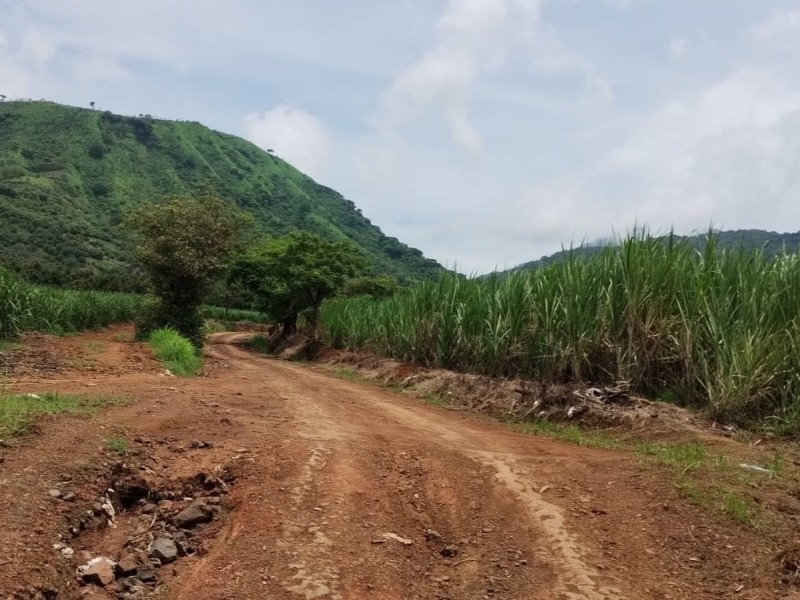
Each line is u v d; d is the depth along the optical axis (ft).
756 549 13.94
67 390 28.63
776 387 25.05
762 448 22.36
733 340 25.95
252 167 407.23
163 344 51.44
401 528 15.81
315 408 33.22
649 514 16.16
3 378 32.81
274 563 13.20
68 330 76.59
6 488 14.84
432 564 14.20
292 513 15.84
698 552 14.12
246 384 42.37
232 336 146.61
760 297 26.50
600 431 28.37
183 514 16.08
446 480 19.35
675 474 18.78
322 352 82.48
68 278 146.82
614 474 19.58
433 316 49.37
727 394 25.45
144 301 69.97
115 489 17.11
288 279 102.27
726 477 18.28
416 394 44.52
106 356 46.11
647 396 30.22
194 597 11.96
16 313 52.85
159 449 20.27
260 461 19.85
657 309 29.99
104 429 20.68
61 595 12.10
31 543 13.06
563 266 36.24
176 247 63.21
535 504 16.96
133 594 12.52
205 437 22.52
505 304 39.81
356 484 18.33
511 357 38.42
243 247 70.85
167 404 27.04
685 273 29.99
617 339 31.42
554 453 23.67
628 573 13.26
